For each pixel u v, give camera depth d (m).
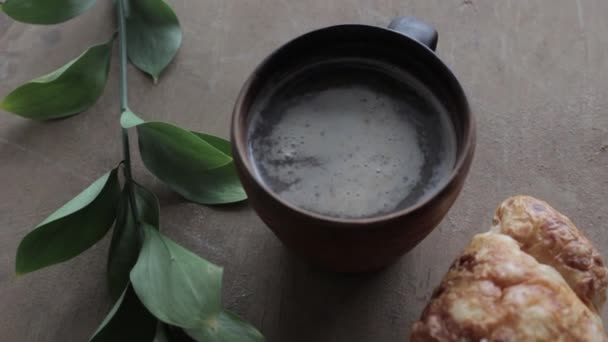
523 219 0.33
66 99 0.39
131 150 0.39
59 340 0.35
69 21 0.43
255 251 0.36
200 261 0.33
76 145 0.39
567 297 0.30
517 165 0.38
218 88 0.41
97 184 0.35
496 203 0.37
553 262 0.32
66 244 0.35
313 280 0.36
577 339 0.30
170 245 0.34
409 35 0.34
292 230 0.30
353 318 0.35
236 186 0.37
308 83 0.34
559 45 0.41
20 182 0.38
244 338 0.33
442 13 0.42
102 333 0.33
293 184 0.31
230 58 0.42
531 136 0.39
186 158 0.37
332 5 0.43
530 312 0.30
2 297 0.36
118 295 0.35
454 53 0.41
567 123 0.39
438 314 0.31
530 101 0.40
